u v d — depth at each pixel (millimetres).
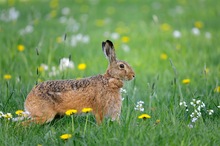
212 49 16203
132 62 15016
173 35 17625
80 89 9391
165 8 24578
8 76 12281
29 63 13930
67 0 26625
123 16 22734
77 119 9594
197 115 9477
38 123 9203
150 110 9930
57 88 9375
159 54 15781
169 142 8195
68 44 15508
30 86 11156
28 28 18172
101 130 8648
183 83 12172
